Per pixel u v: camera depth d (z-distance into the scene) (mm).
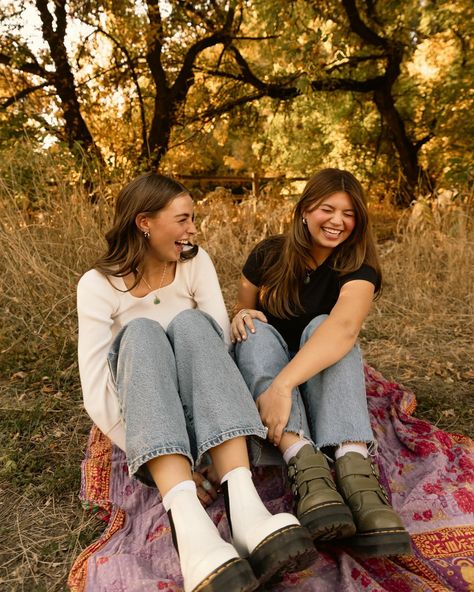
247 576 1114
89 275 1666
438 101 9820
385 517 1336
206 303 1853
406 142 9625
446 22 8805
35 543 1629
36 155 4074
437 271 4133
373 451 1614
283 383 1568
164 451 1329
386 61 9148
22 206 3877
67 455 2104
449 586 1375
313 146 11867
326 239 1791
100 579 1387
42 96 7703
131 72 8430
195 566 1153
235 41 9023
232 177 8273
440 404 2473
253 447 1603
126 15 7773
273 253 2006
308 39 6387
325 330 1649
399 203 8211
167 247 1683
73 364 2889
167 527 1554
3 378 2812
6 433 2262
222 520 1544
